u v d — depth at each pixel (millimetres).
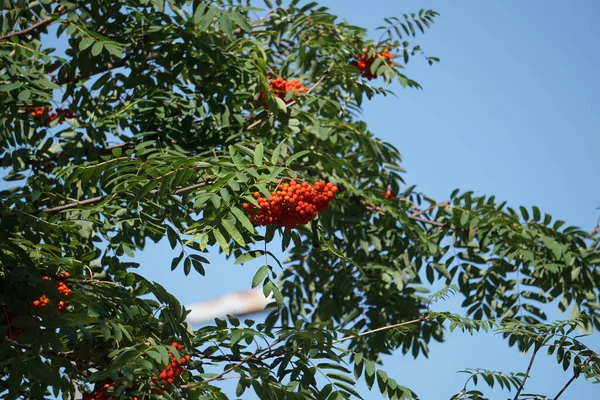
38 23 9266
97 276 8031
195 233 6633
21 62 8312
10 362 6375
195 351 7047
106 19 9227
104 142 9438
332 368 6844
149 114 9172
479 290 10742
